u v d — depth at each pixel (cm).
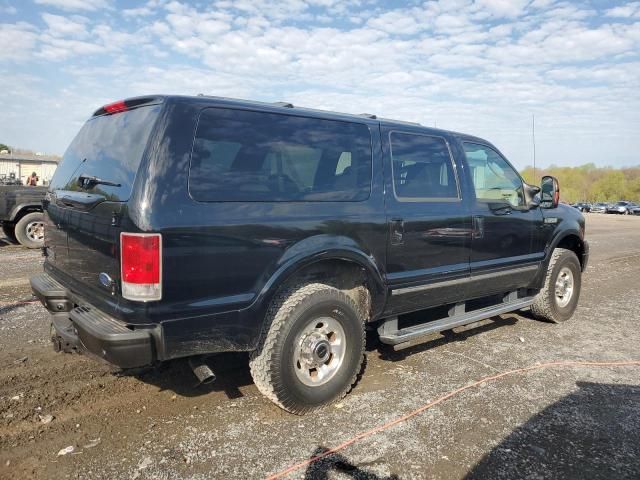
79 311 307
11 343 457
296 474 269
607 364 449
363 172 375
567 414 346
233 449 293
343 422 329
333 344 354
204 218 286
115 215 278
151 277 269
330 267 362
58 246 364
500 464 282
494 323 580
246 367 418
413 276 404
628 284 868
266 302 314
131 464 274
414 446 300
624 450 300
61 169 393
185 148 288
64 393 359
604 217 4512
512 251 504
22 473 264
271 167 324
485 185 484
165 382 384
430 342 501
